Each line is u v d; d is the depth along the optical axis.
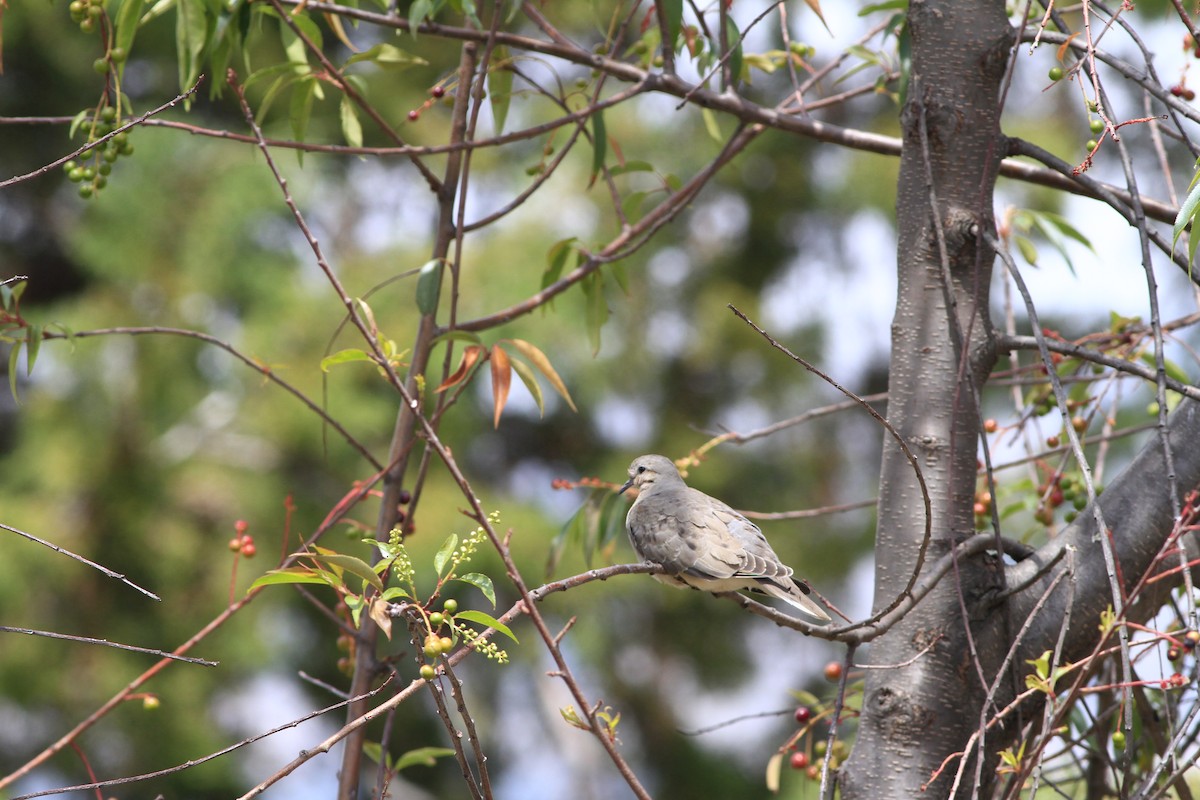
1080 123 19.45
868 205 19.75
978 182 5.88
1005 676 5.54
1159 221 6.70
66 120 6.24
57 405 15.36
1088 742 6.90
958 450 5.71
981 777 5.47
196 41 6.86
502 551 4.52
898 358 5.89
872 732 5.59
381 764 6.02
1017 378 8.07
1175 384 5.18
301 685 18.08
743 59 7.85
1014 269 5.34
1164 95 5.43
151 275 15.40
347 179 18.75
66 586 14.98
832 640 5.41
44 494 15.27
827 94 8.97
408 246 18.06
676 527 7.29
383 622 4.36
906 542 5.71
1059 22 5.95
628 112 19.23
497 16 6.74
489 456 19.89
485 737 19.30
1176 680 4.66
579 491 19.83
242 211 15.55
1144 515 5.68
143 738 15.20
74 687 14.85
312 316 16.22
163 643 15.31
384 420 16.44
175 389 15.44
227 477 16.11
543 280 7.81
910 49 6.42
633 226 7.69
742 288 20.41
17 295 6.08
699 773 20.17
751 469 20.22
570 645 18.14
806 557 19.83
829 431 20.83
